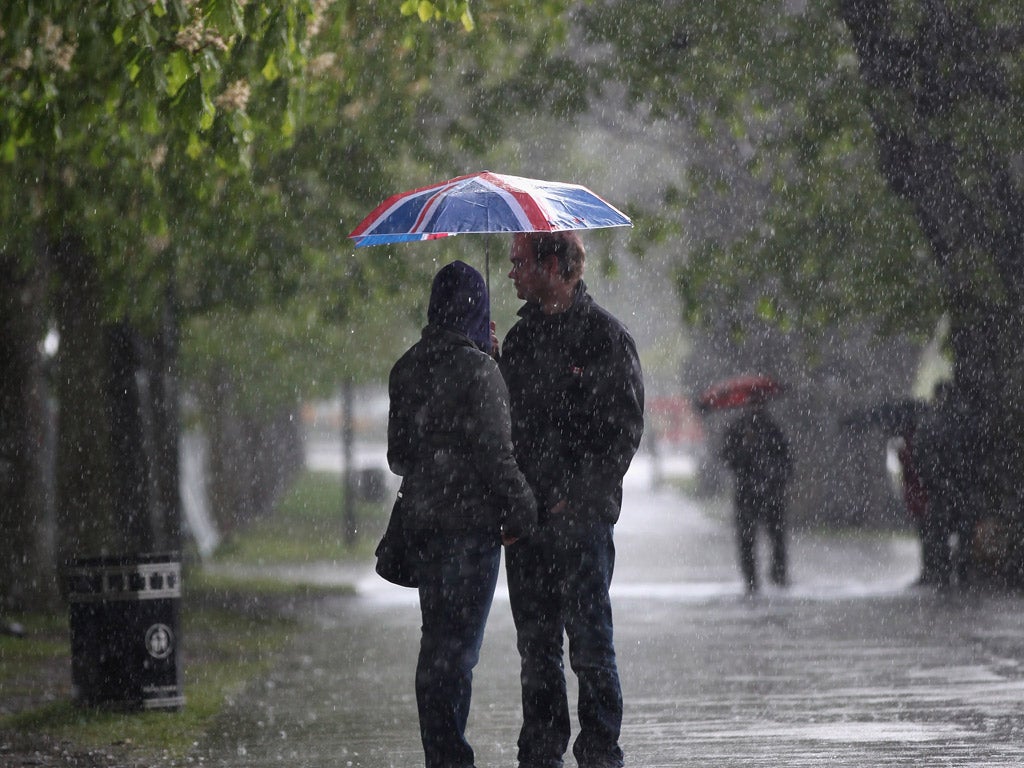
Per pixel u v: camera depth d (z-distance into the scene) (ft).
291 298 237.86
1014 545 231.30
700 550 364.38
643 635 185.78
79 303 222.28
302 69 141.28
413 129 224.33
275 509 568.82
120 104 125.08
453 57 220.02
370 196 222.07
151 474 217.97
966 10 219.20
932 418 235.40
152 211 165.99
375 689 142.31
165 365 269.03
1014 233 224.74
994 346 229.45
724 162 240.94
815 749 101.65
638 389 85.87
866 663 150.10
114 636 127.54
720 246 233.96
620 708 86.33
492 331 87.81
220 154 131.95
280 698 137.08
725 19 221.05
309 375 389.39
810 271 231.91
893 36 219.41
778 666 150.30
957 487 234.38
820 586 250.98
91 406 223.71
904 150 223.10
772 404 414.00
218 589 268.82
